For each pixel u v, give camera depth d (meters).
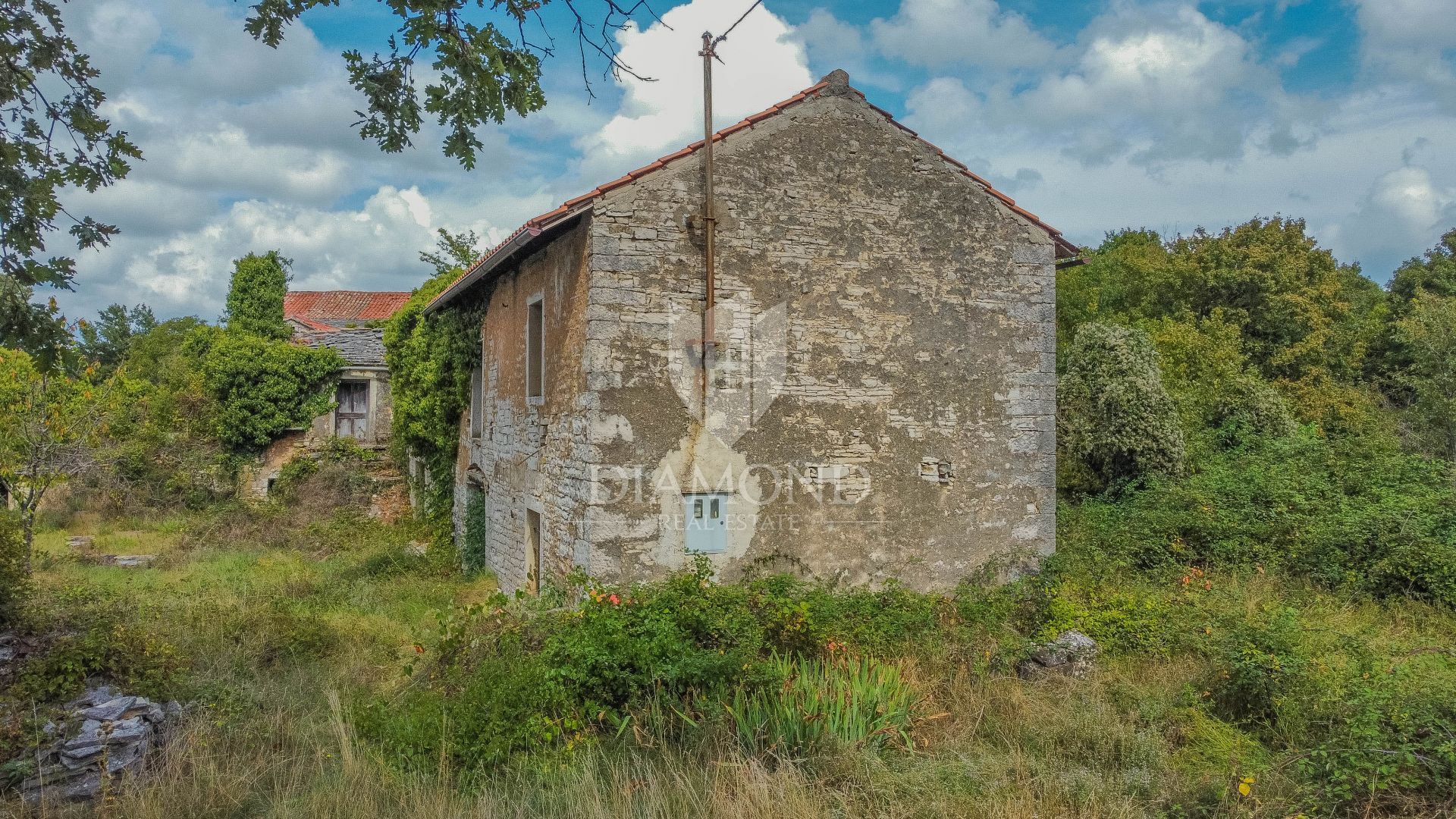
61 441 14.39
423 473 19.23
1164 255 24.70
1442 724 5.50
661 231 9.20
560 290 10.25
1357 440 15.71
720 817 5.29
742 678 6.86
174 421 21.03
